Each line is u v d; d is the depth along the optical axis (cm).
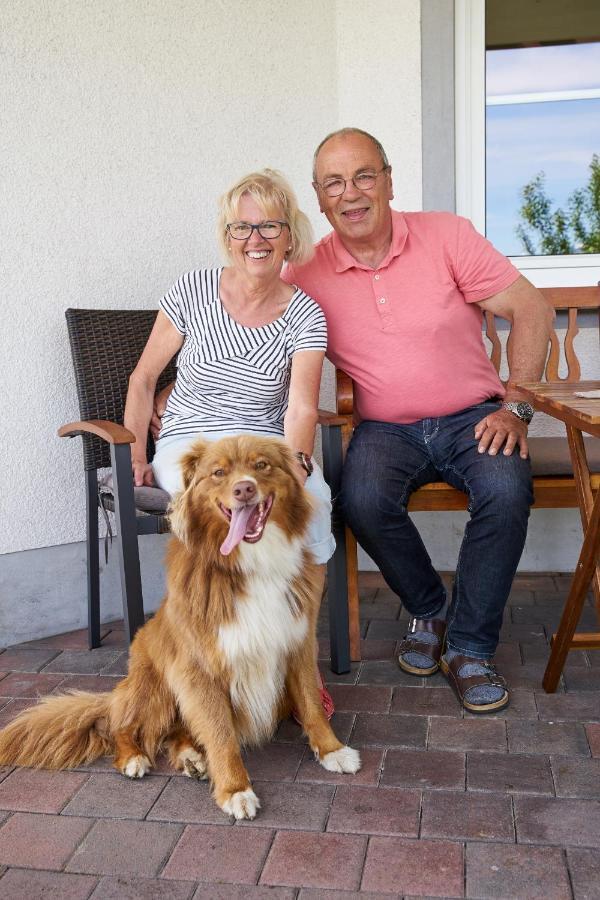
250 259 301
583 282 439
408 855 215
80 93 373
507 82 434
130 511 311
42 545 380
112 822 236
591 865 208
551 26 427
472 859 212
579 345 419
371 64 422
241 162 416
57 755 261
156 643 266
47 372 377
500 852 215
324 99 429
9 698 317
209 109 405
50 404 379
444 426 329
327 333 332
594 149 437
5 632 371
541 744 267
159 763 269
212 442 257
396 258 333
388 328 331
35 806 245
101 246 387
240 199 297
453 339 334
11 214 362
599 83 430
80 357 357
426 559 329
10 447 369
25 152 363
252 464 246
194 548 252
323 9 420
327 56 425
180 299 325
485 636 304
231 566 248
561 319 416
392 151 427
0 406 365
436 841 220
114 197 387
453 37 414
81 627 392
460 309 337
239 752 255
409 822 229
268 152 421
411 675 322
